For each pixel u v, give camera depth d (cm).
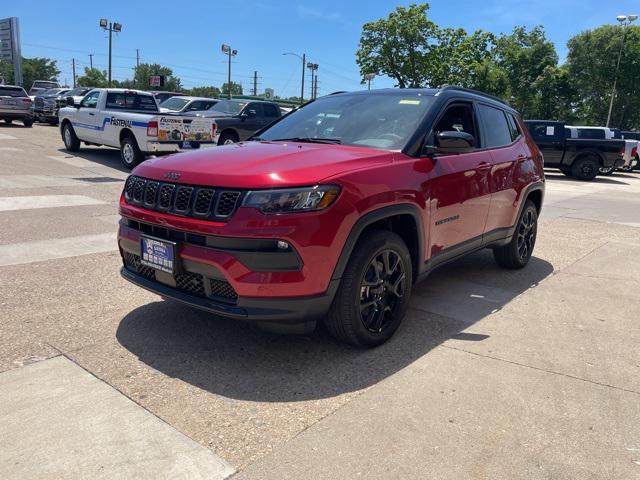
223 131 1520
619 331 426
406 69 4012
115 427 271
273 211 308
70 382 313
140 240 359
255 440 267
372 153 382
